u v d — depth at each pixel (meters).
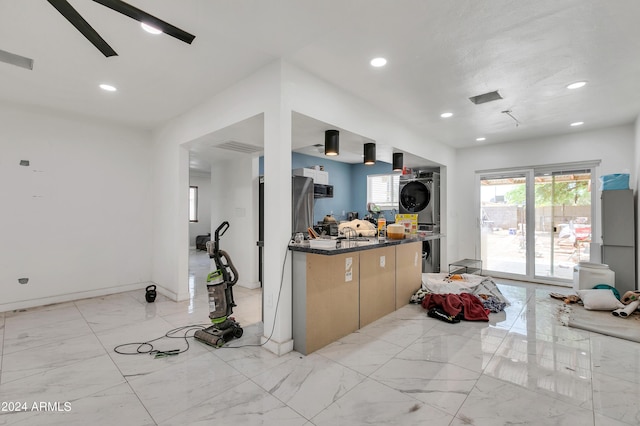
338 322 2.89
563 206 5.07
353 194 7.83
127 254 4.65
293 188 4.71
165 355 2.55
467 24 2.15
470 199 5.93
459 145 5.78
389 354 2.57
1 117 3.64
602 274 4.01
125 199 4.63
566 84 3.11
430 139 5.13
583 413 1.80
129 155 4.68
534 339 2.87
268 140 2.69
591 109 3.83
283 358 2.50
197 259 7.81
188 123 3.90
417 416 1.78
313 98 2.89
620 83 3.09
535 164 5.22
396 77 2.97
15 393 2.01
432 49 2.47
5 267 3.69
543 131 4.80
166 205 4.45
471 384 2.11
